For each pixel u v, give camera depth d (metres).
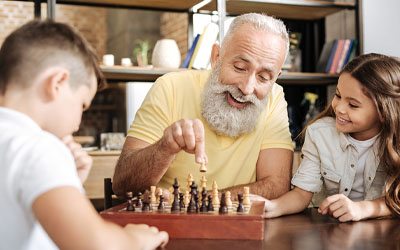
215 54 1.61
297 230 1.07
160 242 0.87
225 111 1.52
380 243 0.93
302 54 3.85
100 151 3.12
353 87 1.43
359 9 3.53
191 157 1.58
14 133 0.75
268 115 1.68
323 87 3.83
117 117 4.52
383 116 1.43
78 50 0.86
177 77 1.68
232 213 0.99
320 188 1.53
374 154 1.51
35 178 0.70
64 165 0.73
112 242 0.72
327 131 1.58
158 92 1.63
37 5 3.13
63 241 0.69
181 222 0.96
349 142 1.53
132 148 1.54
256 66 1.44
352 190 1.59
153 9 3.40
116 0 3.23
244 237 0.95
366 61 1.45
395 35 3.61
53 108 0.82
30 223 0.74
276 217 1.29
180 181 1.58
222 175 1.59
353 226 1.13
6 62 0.82
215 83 1.54
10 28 4.67
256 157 1.63
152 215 0.97
